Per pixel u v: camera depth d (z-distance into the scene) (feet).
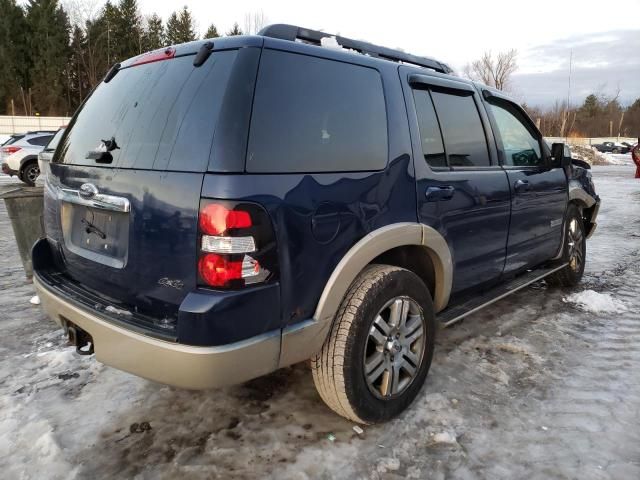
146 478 7.30
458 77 11.25
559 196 14.11
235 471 7.45
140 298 7.22
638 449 8.06
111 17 171.94
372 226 8.04
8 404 9.11
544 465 7.68
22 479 7.25
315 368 7.98
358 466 7.59
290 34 8.69
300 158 7.14
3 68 163.43
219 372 6.40
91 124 8.75
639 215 33.19
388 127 8.61
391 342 8.49
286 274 6.84
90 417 8.75
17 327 12.66
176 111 7.13
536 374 10.50
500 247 11.53
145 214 6.90
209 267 6.31
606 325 13.26
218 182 6.28
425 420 8.77
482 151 11.09
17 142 45.73
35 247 9.25
